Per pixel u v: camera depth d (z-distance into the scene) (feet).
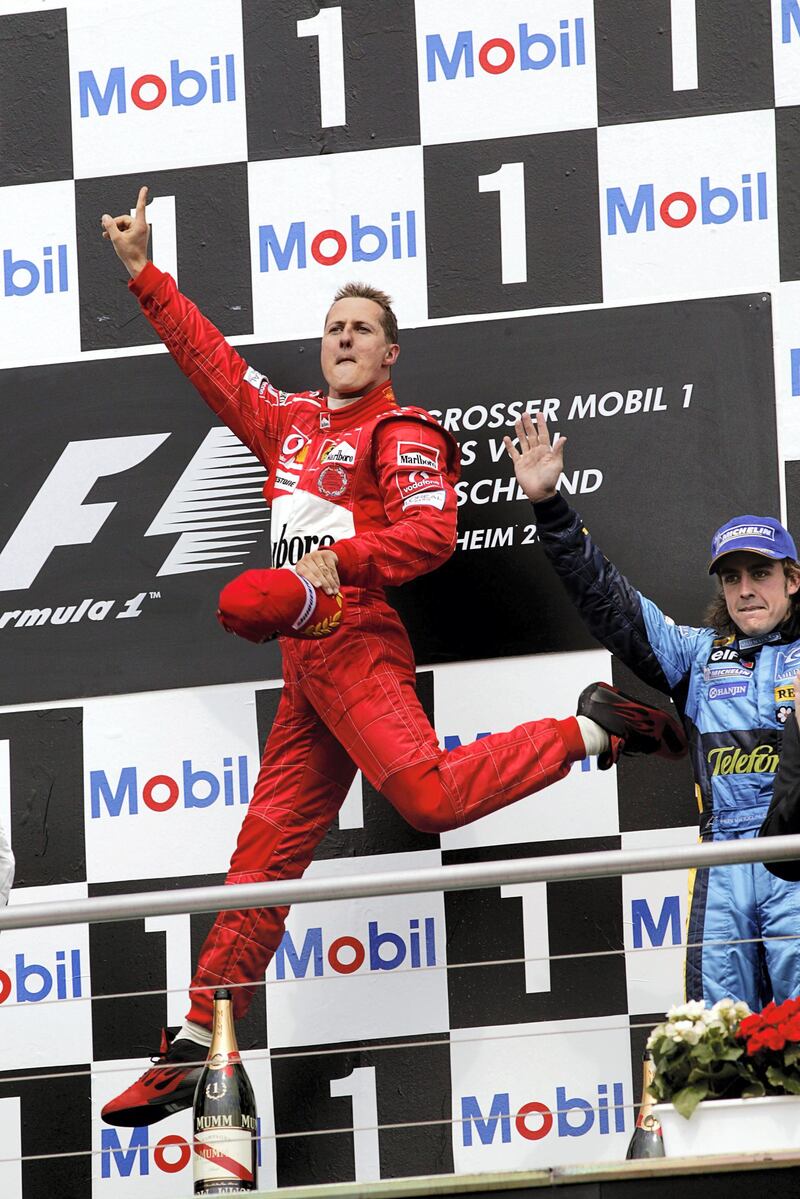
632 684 55.47
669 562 56.08
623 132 58.59
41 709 57.93
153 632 58.08
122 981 55.47
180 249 60.03
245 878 52.60
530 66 59.31
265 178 60.03
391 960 54.34
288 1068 53.62
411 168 59.36
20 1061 54.95
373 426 51.98
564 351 57.67
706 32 58.70
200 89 60.80
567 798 55.01
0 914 41.55
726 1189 37.73
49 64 61.52
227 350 54.75
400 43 60.03
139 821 56.85
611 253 58.08
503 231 58.65
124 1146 53.67
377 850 55.31
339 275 59.21
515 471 53.78
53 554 59.00
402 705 50.88
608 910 53.98
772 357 56.80
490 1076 52.90
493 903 54.39
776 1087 39.99
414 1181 38.58
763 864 47.11
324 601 46.98
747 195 57.77
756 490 56.18
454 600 56.54
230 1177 44.09
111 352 60.03
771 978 48.08
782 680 49.85
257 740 56.95
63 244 60.75
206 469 59.06
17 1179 53.72
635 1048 52.65
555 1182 38.27
